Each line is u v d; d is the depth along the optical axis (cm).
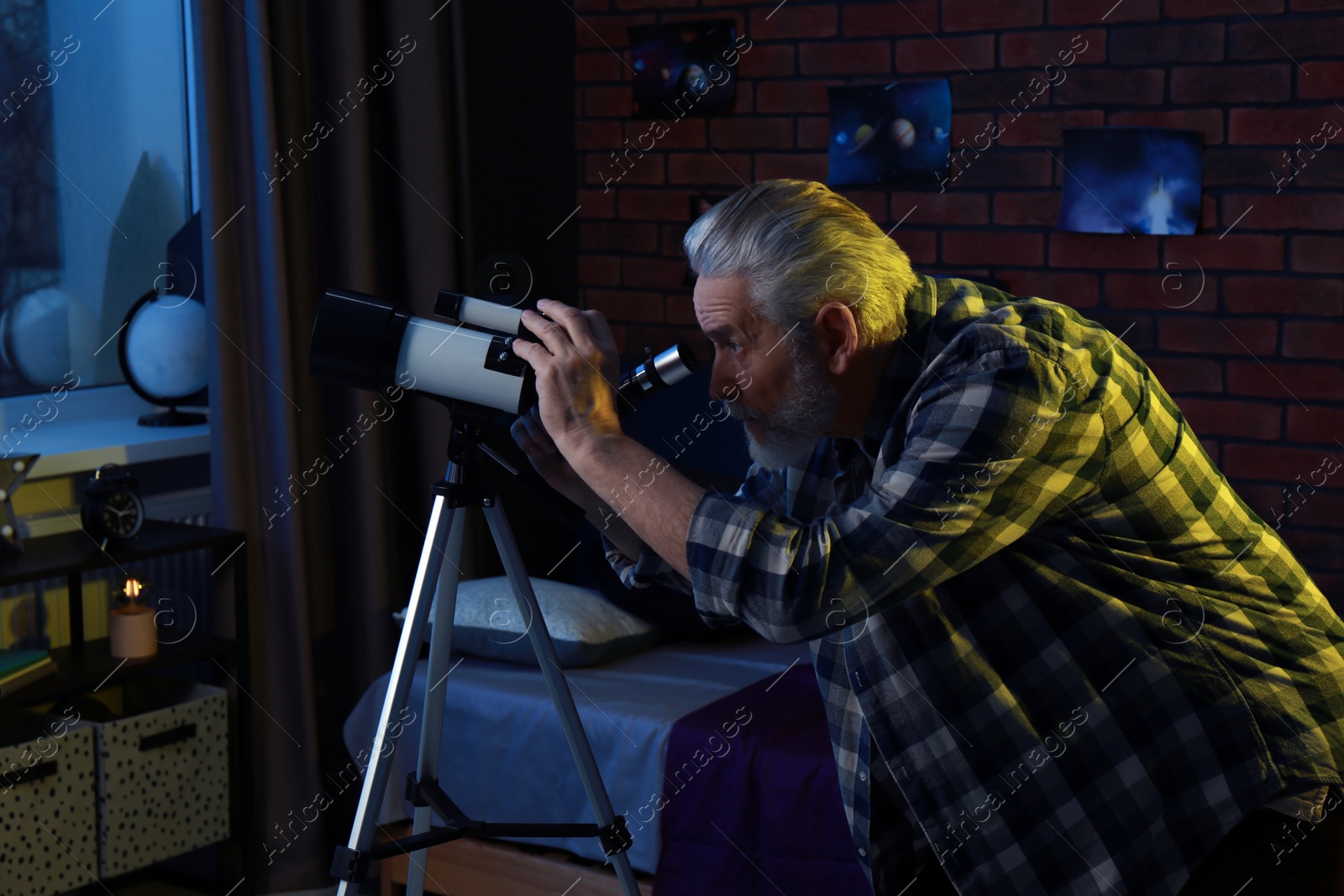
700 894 204
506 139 299
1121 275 264
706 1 304
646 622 248
